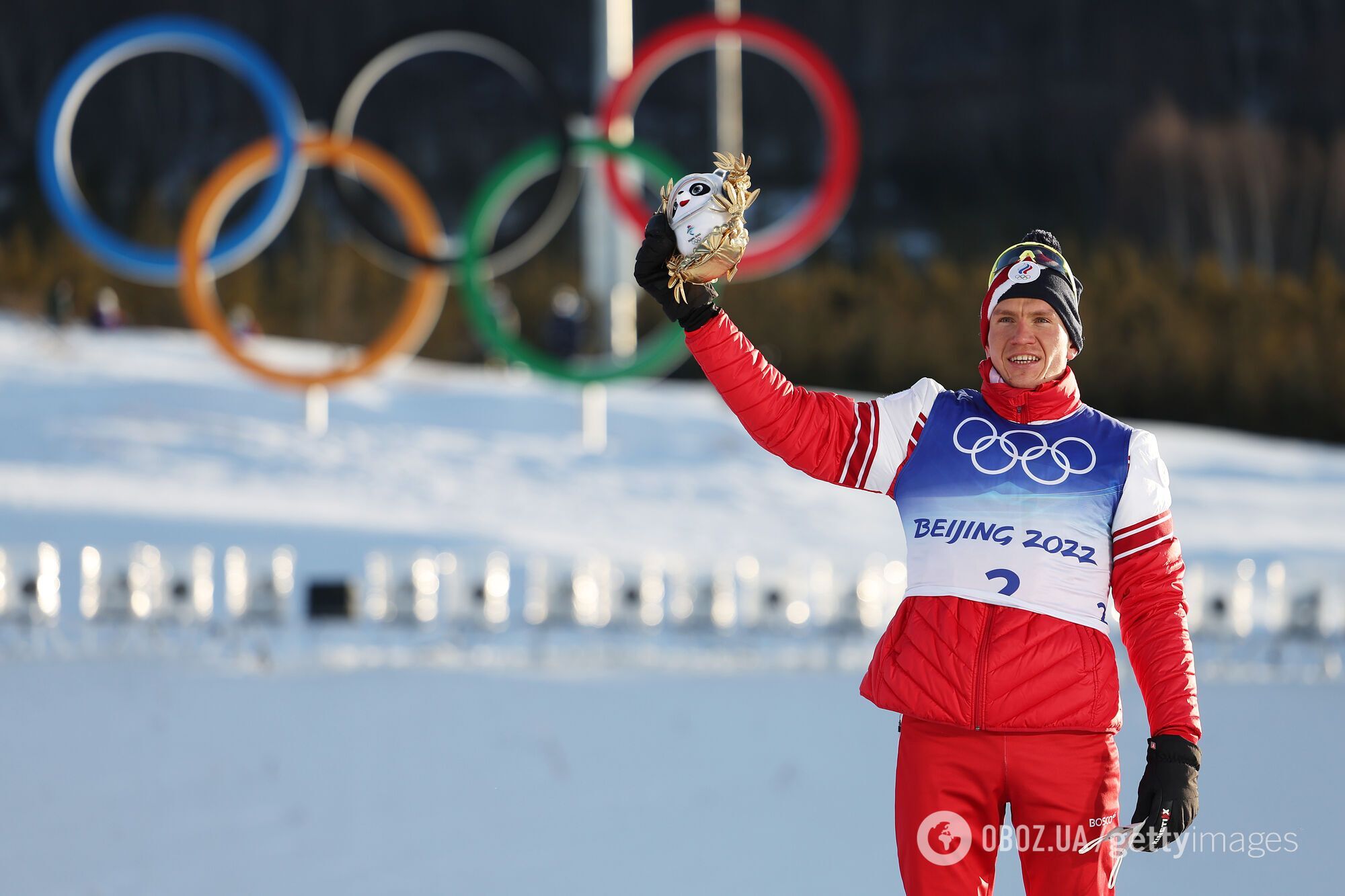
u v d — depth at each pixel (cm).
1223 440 9162
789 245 7000
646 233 1120
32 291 15550
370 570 3644
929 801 1095
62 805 2070
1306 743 2573
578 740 2519
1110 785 1084
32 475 6356
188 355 10369
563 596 3659
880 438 1137
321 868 1812
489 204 7150
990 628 1080
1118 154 19562
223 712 2689
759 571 3675
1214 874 1803
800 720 2723
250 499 6150
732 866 1825
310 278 16062
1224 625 3566
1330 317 13650
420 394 8731
